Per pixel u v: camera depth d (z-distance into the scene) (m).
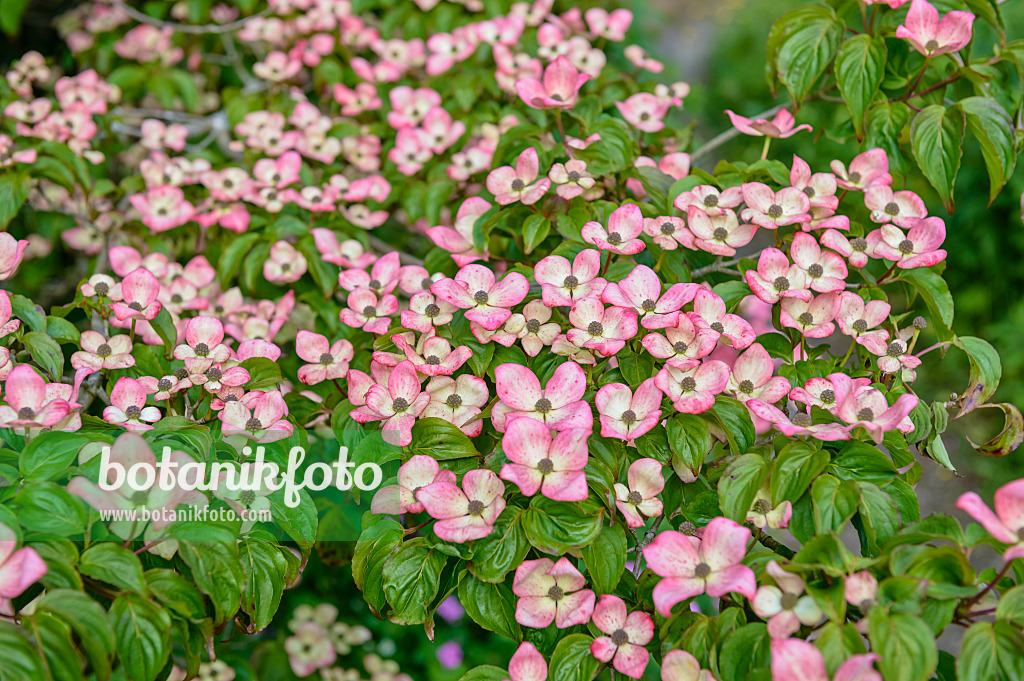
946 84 1.41
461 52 1.70
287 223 1.55
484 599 1.21
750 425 1.24
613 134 1.45
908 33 1.34
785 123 1.42
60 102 1.66
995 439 1.31
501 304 1.27
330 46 1.82
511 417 1.21
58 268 1.81
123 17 2.01
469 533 1.19
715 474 1.24
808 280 1.29
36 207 1.69
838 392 1.21
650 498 1.23
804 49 1.40
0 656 1.09
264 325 1.48
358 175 1.84
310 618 1.71
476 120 1.68
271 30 1.90
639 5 2.20
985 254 2.68
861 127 1.38
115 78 1.83
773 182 1.40
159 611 1.14
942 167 1.35
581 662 1.20
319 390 1.39
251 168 1.67
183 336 1.48
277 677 1.67
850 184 1.35
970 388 1.31
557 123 1.50
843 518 1.17
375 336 1.39
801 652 1.10
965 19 1.34
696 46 4.50
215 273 1.60
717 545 1.16
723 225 1.34
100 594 1.20
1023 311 2.64
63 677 1.10
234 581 1.17
